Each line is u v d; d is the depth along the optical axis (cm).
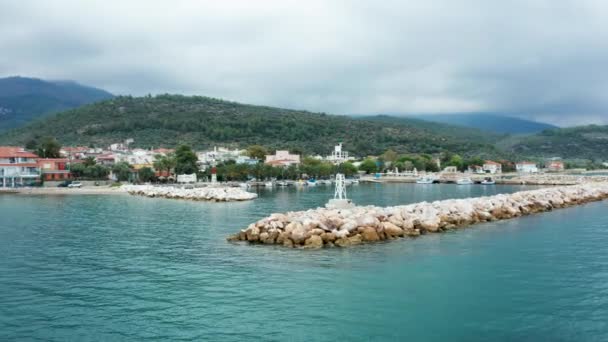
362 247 4581
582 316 2694
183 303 2914
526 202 7756
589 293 3095
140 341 2377
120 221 6819
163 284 3334
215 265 3875
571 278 3444
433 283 3312
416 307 2828
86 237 5350
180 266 3856
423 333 2459
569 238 5069
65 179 15800
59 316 2723
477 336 2430
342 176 6238
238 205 9556
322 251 4400
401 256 4156
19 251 4541
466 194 13400
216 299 2983
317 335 2431
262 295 3053
